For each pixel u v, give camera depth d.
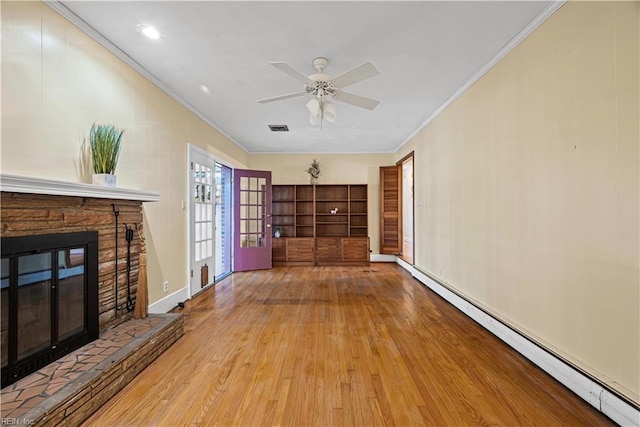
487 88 3.18
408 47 2.80
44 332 1.96
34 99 2.04
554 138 2.28
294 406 1.93
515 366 2.41
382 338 2.96
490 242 3.17
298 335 3.03
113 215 2.61
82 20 2.39
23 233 1.83
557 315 2.27
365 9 2.28
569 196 2.15
